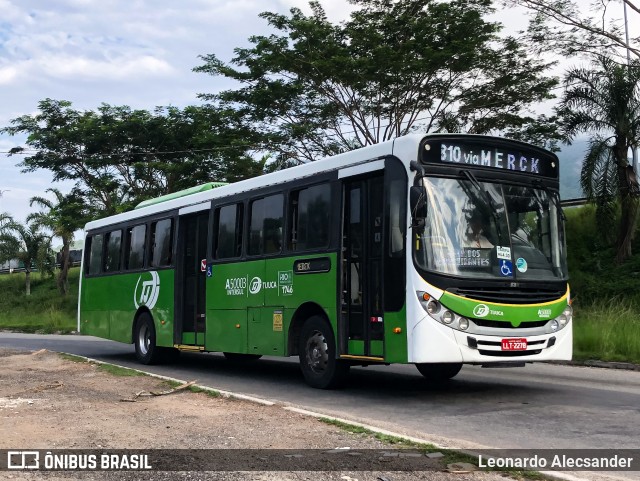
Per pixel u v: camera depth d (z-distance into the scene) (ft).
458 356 30.48
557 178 35.37
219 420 26.68
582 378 41.96
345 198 35.53
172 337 49.88
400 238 31.68
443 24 86.69
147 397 33.42
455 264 31.12
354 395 35.06
